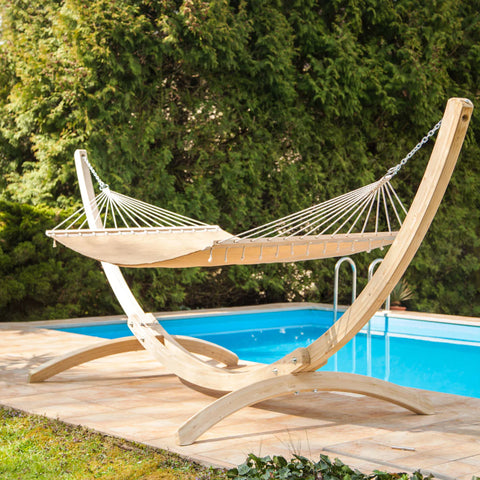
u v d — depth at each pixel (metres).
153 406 4.43
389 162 12.86
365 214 12.51
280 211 11.74
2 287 9.32
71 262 9.95
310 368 3.89
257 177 11.27
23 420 3.99
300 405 4.54
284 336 9.70
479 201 13.91
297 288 12.12
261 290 12.22
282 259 4.40
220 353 5.88
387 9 12.37
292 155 11.88
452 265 13.44
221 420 3.83
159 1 9.98
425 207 3.51
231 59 10.48
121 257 4.55
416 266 12.69
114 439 3.60
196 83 11.05
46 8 10.50
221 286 11.78
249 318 10.62
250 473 2.80
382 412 4.34
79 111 9.66
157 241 5.54
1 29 10.93
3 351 6.70
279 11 11.46
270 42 10.95
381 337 9.25
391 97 12.17
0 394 4.75
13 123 11.05
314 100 11.63
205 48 10.06
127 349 5.29
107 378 5.42
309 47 11.83
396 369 7.18
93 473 3.02
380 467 3.12
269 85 11.34
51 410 4.25
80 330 9.05
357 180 12.32
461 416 4.22
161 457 3.27
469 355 7.99
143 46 9.93
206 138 10.95
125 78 10.05
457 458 3.27
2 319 9.84
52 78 9.68
